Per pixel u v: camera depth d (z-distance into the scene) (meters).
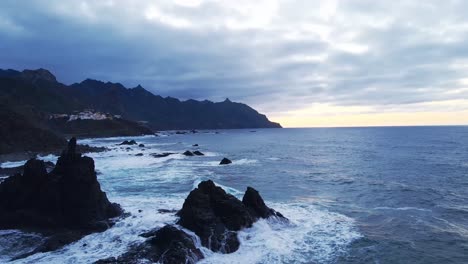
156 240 15.38
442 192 28.28
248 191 20.00
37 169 20.09
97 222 17.98
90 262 13.77
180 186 31.19
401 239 17.06
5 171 36.12
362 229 18.52
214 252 15.27
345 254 15.16
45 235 16.98
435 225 19.36
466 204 24.20
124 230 17.44
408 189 29.56
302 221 19.89
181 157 61.25
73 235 16.55
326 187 31.19
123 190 29.23
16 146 57.88
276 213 20.03
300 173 40.50
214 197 18.62
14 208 19.20
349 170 42.75
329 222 19.75
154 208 21.81
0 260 14.36
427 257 14.98
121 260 13.63
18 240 16.41
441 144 84.50
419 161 50.69
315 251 15.45
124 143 97.81
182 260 13.87
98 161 53.78
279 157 61.34
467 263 14.41
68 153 20.31
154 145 101.88
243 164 50.34
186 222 16.75
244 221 17.53
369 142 100.25
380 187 30.73
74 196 18.31
